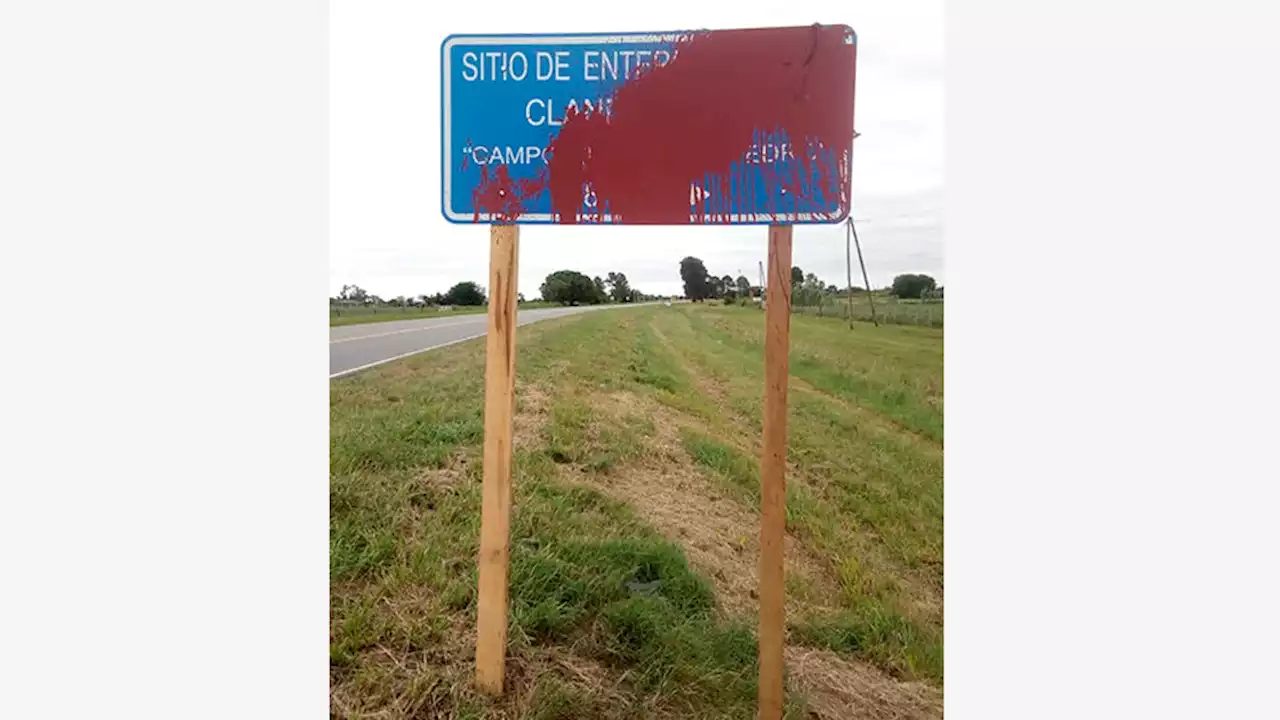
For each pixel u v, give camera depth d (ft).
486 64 7.72
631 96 7.55
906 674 9.38
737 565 10.58
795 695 8.67
